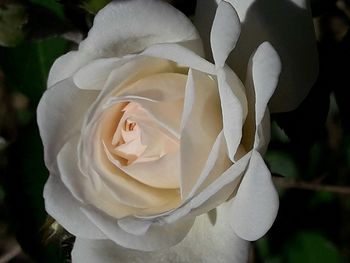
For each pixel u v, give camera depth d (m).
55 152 0.33
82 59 0.33
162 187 0.33
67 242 0.39
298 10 0.33
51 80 0.34
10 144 0.43
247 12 0.33
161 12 0.32
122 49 0.33
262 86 0.29
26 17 0.39
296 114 0.39
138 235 0.32
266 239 0.51
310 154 0.50
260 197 0.30
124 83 0.32
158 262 0.34
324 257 0.51
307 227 0.51
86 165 0.33
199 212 0.32
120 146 0.32
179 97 0.32
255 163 0.30
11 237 0.58
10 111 0.58
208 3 0.34
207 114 0.31
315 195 0.51
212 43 0.30
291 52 0.33
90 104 0.33
